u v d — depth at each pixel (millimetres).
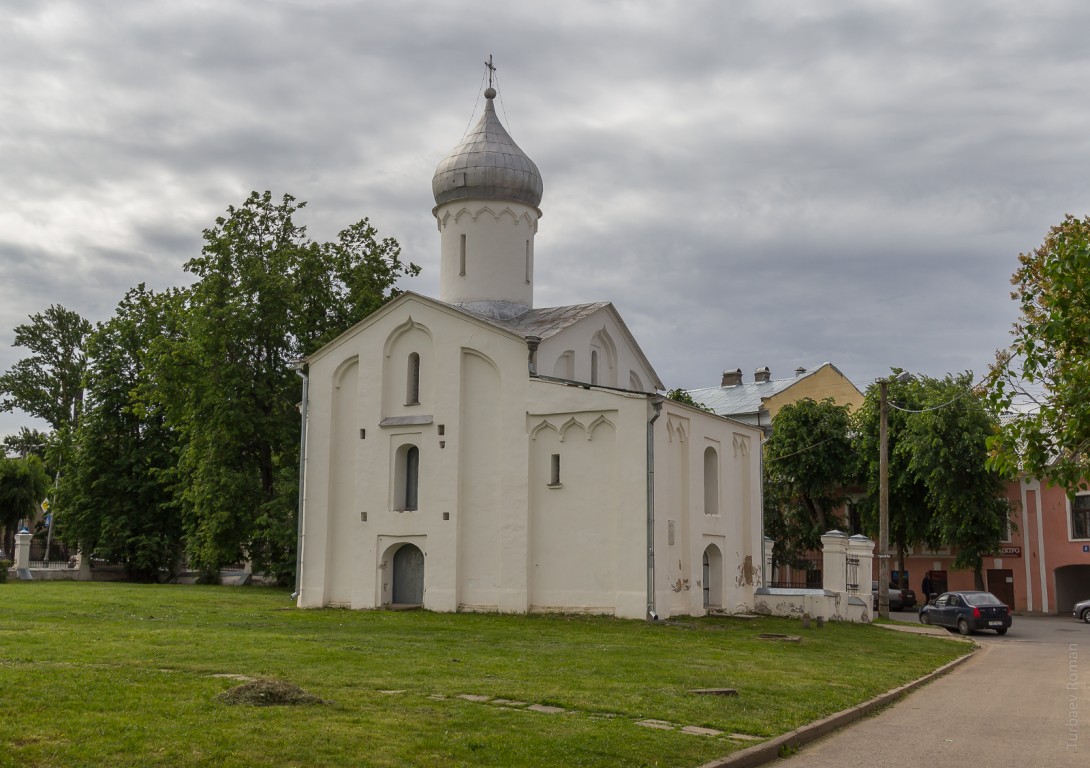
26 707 11336
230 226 46125
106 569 55219
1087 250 13484
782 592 35750
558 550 30922
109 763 9227
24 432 95125
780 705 14844
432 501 33031
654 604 29234
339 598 34719
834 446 57625
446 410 33219
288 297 44906
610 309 37531
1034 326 14953
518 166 38062
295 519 43938
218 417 43719
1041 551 54344
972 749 12734
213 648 18234
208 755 9656
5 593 32688
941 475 50688
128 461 53438
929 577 58531
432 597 32500
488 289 37531
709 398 76250
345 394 36062
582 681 15961
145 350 47594
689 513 32562
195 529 48875
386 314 35031
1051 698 17984
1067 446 14172
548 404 31484
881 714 15664
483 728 11727
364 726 11336
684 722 13039
